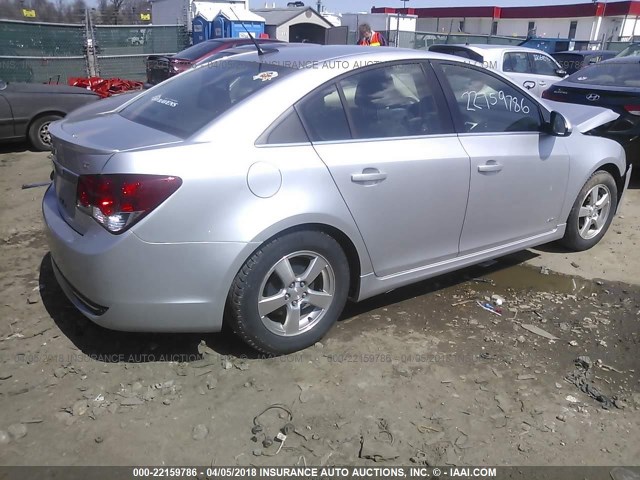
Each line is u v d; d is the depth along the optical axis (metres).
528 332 3.60
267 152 2.90
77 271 2.83
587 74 7.44
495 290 4.17
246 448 2.58
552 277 4.41
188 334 3.39
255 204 2.84
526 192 4.01
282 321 3.21
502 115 3.90
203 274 2.80
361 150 3.17
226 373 3.07
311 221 2.98
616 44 30.53
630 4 45.12
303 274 3.13
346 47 3.64
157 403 2.83
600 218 4.91
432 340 3.46
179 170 2.69
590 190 4.65
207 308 2.87
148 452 2.53
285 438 2.63
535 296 4.09
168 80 3.88
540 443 2.67
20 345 3.26
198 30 19.36
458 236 3.73
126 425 2.68
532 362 3.28
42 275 4.14
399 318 3.71
